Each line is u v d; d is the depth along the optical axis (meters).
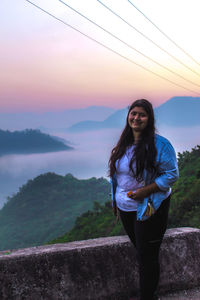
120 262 2.14
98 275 2.05
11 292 1.84
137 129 1.82
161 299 2.12
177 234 2.34
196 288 2.24
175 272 2.22
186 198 15.66
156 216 1.79
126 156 1.85
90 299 2.00
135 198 1.78
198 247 2.35
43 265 1.95
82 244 2.16
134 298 2.08
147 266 1.85
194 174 21.36
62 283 1.95
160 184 1.74
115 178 1.98
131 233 1.99
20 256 1.93
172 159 1.75
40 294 1.89
